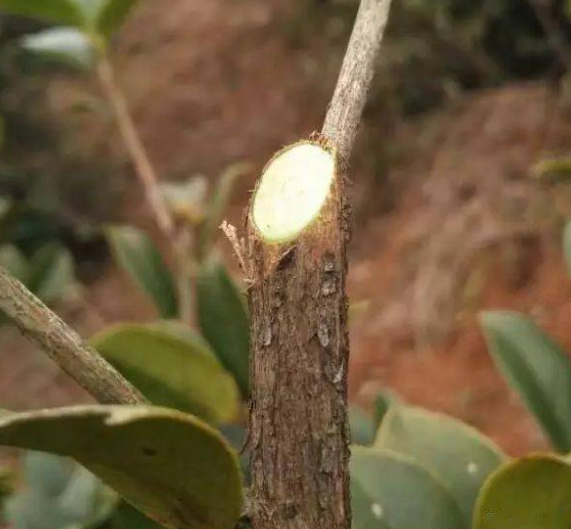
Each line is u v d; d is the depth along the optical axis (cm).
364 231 124
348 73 21
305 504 17
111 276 146
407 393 93
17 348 137
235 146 150
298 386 17
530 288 94
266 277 18
